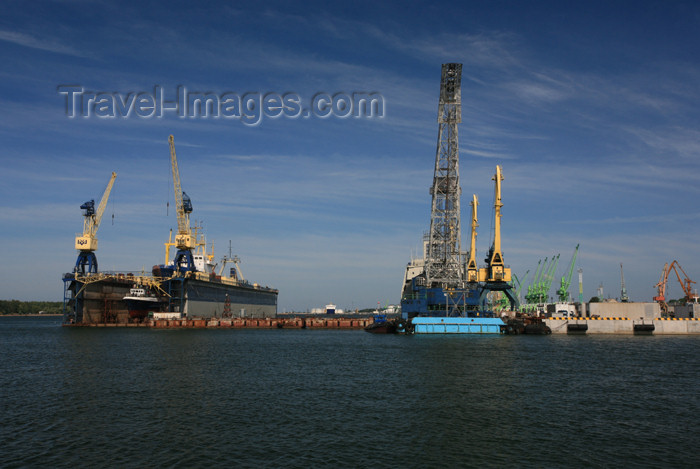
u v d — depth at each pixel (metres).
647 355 86.94
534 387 56.47
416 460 33.00
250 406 46.84
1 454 33.81
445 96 145.12
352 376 63.59
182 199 181.88
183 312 178.62
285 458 33.16
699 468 31.89
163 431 38.88
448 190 146.38
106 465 31.92
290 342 114.44
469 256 160.00
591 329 143.12
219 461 32.59
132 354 87.19
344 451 34.53
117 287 190.50
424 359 80.38
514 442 36.69
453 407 46.84
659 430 39.81
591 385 57.88
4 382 58.94
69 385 56.97
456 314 146.50
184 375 63.97
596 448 35.47
